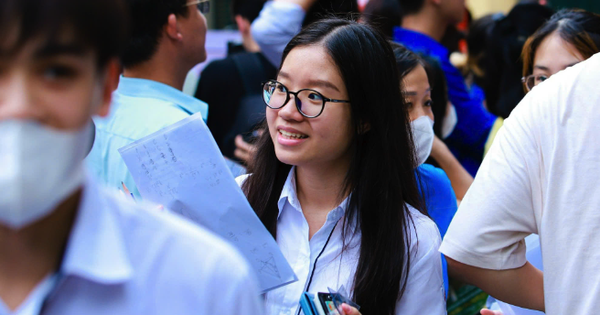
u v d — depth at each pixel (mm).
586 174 1683
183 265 968
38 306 880
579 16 2643
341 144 1837
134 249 966
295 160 1816
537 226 1799
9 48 783
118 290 922
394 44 2617
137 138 2221
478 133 3467
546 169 1742
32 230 901
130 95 2375
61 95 820
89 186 937
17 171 780
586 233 1683
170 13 2422
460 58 4957
